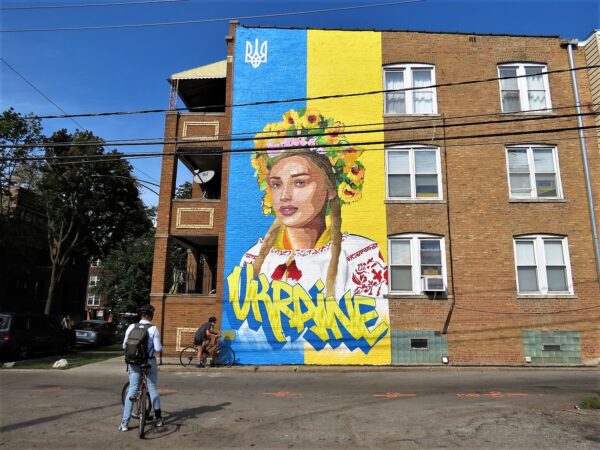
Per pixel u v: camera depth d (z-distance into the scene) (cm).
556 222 1650
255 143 1719
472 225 1647
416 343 1580
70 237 3253
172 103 1828
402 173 1695
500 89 1759
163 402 933
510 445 637
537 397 985
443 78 1762
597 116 1705
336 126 1669
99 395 1012
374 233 1642
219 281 1638
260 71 1775
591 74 1739
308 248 1639
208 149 1745
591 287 1611
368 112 1733
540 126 1720
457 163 1689
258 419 784
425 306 1598
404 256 1642
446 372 1444
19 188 3244
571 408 858
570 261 1628
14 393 1035
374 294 1606
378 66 1770
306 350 1580
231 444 645
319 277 1619
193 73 1892
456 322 1588
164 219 1719
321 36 1797
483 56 1778
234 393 1049
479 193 1669
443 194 1667
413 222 1647
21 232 2873
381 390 1098
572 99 1747
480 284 1609
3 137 2672
